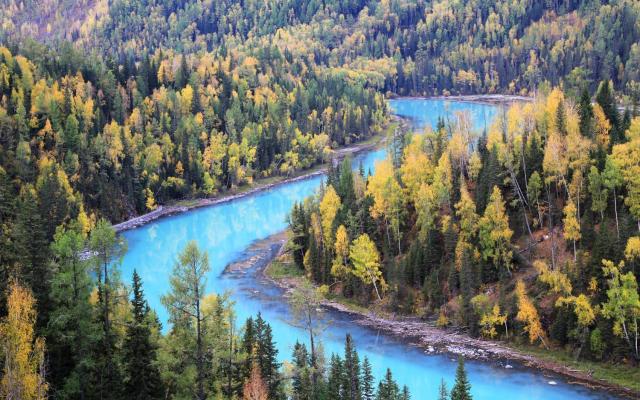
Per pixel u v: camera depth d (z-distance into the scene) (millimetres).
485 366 89438
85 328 55062
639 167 95375
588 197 102125
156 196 199875
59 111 195250
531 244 105750
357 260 115375
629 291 83062
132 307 67688
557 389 81562
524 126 124188
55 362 55094
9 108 186625
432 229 112688
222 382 57375
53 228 121625
